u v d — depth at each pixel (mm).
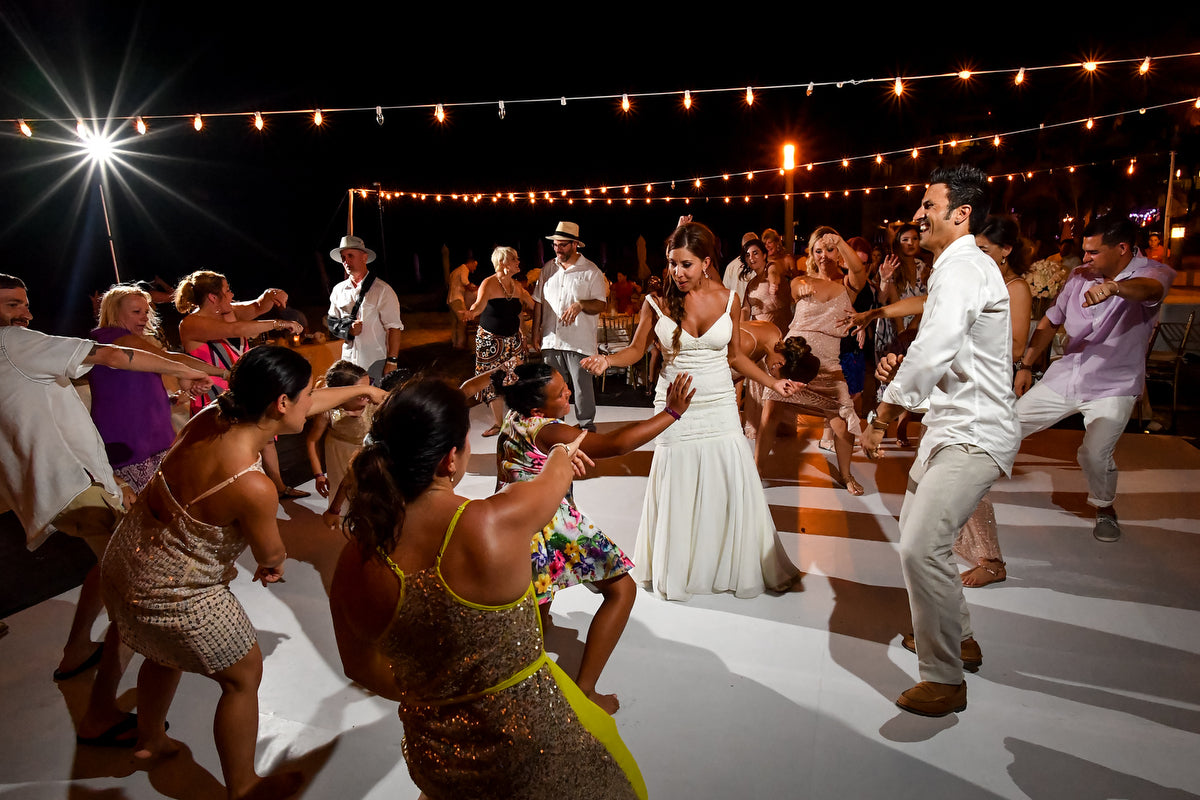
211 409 2242
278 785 2393
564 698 1626
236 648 2232
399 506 1499
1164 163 14172
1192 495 4801
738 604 3590
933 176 2691
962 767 2451
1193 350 9195
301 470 6105
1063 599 3527
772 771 2457
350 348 6074
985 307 2580
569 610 3617
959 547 3799
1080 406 4051
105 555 2256
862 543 4254
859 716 2734
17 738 2764
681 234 3416
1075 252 9844
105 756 2664
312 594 3844
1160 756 2471
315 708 2898
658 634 3326
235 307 5004
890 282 6289
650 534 3732
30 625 3621
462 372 10617
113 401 3574
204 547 2150
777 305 5844
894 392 2674
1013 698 2803
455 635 1484
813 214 18891
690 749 2574
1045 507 4688
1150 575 3738
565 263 6348
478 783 1542
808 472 5504
